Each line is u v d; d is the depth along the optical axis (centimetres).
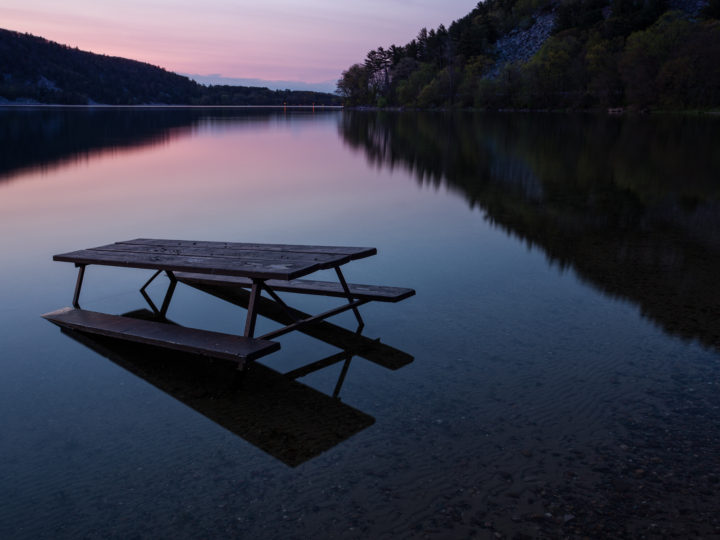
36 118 4769
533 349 370
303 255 422
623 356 357
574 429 272
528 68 9738
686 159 1698
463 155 1914
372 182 1260
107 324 407
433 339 390
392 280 532
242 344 347
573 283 516
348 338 397
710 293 484
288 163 1644
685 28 7719
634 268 566
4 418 296
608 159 1723
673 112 7319
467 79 11381
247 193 1099
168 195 1073
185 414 297
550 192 1108
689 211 892
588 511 215
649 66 7550
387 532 205
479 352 367
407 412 292
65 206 959
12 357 375
